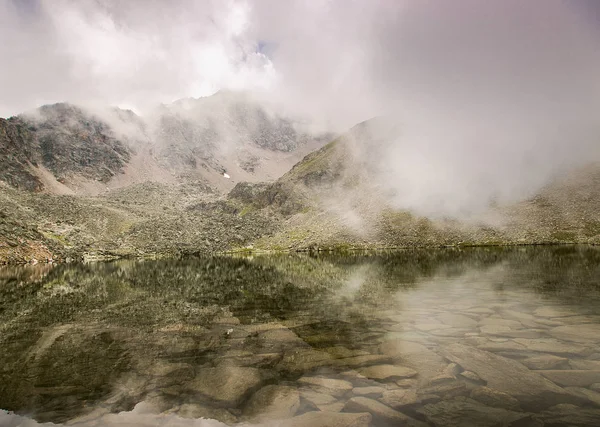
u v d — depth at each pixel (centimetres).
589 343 1405
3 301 3075
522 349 1359
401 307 2264
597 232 10144
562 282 3145
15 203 15900
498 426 830
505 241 11019
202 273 5825
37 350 1539
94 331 1877
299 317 2061
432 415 891
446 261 6291
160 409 966
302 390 1061
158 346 1559
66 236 13650
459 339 1515
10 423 890
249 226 18175
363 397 1002
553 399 962
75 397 1048
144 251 13888
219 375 1194
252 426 863
